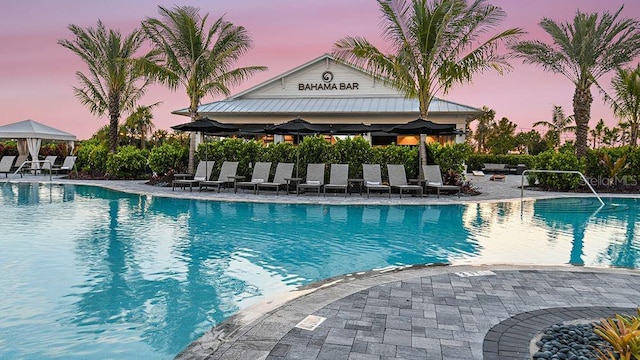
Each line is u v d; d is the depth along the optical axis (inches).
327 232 354.6
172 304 187.5
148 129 1366.9
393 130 594.9
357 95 1043.3
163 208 480.7
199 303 189.2
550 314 159.8
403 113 896.9
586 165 709.3
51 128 988.6
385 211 468.1
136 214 439.2
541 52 739.4
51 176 831.1
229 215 435.5
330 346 131.3
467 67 618.5
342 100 1017.5
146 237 327.3
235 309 182.7
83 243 304.8
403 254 283.9
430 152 642.2
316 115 948.6
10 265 246.1
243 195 577.3
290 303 170.2
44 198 565.3
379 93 1033.5
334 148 636.7
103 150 877.8
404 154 631.2
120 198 565.0
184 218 416.2
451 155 636.7
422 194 578.9
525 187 741.9
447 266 234.1
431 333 141.9
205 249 291.3
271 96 1081.4
